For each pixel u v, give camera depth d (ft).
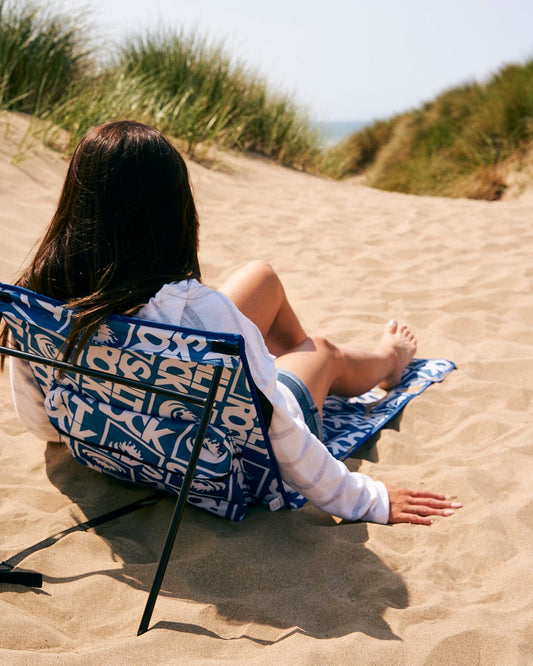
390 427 8.00
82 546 5.48
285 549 5.60
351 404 8.45
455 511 6.31
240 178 22.79
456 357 10.03
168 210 4.68
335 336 10.88
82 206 4.68
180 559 5.42
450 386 9.04
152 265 4.69
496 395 8.86
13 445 7.07
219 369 4.41
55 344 5.11
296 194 22.43
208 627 4.68
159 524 5.88
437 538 5.87
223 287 6.40
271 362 4.93
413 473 7.02
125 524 5.88
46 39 21.15
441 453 7.54
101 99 20.47
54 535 5.58
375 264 15.05
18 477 6.51
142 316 4.71
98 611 4.80
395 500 6.23
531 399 8.80
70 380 5.41
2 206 13.62
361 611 4.91
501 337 10.96
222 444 5.15
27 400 5.93
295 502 6.13
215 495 5.64
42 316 4.76
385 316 11.79
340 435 7.49
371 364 7.98
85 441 5.59
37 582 4.96
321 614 4.90
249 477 5.81
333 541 5.66
